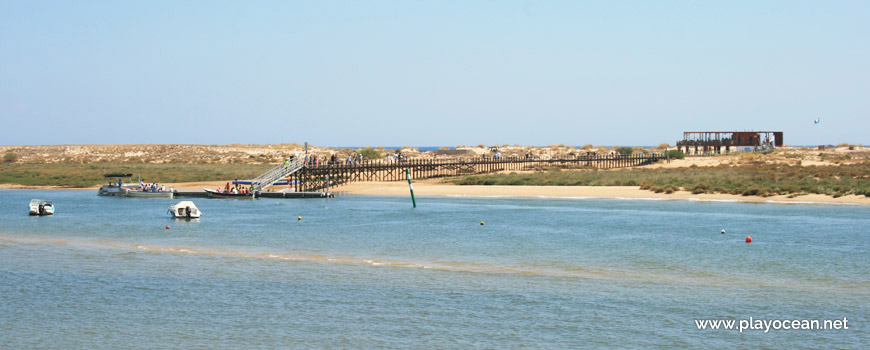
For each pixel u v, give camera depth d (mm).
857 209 52875
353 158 108688
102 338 22750
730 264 32375
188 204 52500
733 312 24797
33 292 28281
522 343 21875
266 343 22109
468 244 38594
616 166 111312
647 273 30734
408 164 95500
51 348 21891
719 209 54750
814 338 22188
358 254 35812
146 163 147875
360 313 25062
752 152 125312
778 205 56594
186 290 28438
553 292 27594
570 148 182500
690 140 136375
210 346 21938
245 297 27281
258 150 172625
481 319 24250
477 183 81875
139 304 26484
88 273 31609
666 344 21734
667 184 71125
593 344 21734
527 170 104188
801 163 101312
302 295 27500
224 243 39688
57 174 105250
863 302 25844
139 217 53406
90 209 60031
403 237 41375
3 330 23562
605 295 27094
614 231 43125
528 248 37156
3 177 99375
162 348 21781
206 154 164000
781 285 28359
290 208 59906
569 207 58125
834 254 34375
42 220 51688
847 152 136750
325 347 21750
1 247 38906
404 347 21641
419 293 27609
